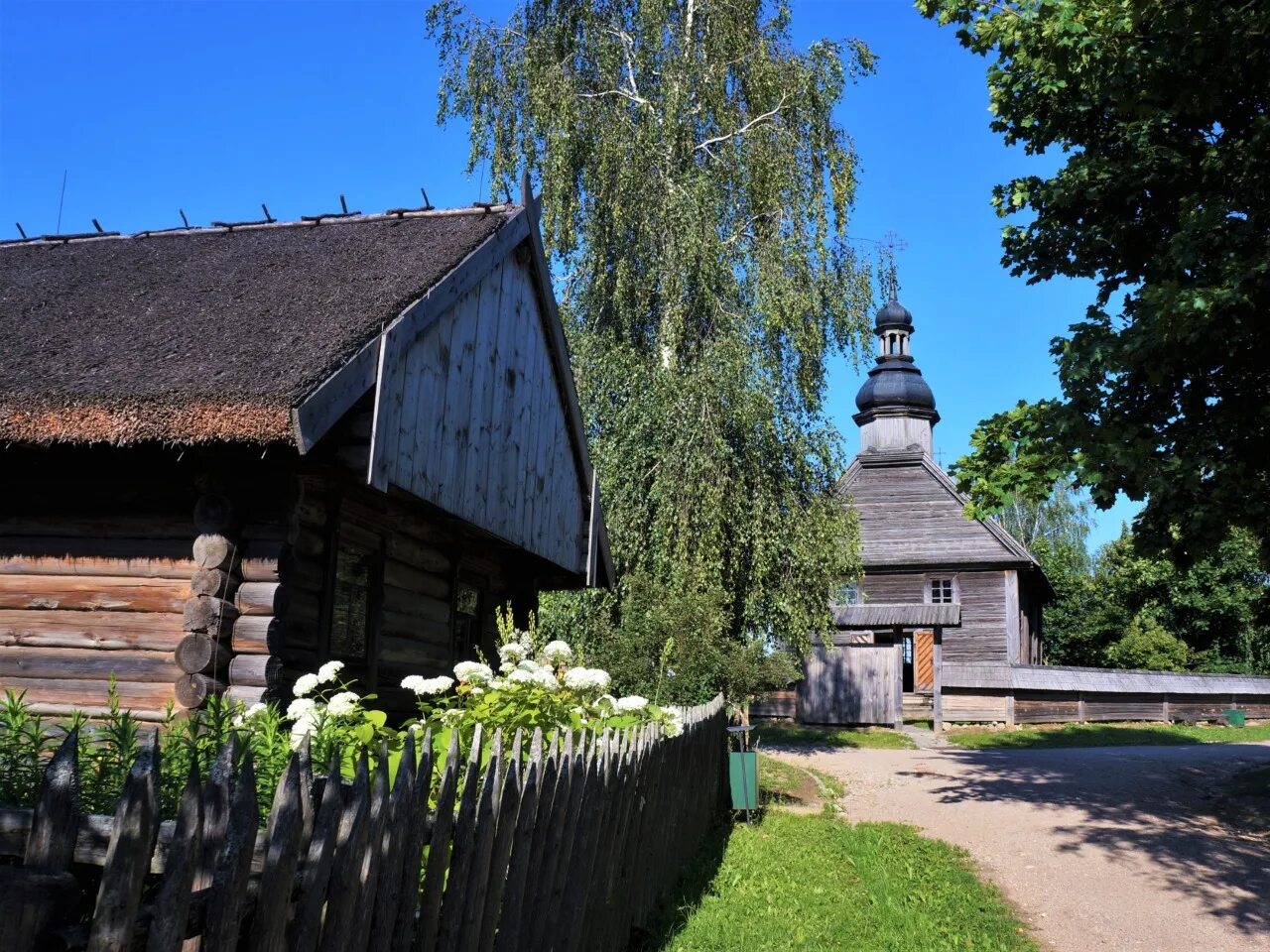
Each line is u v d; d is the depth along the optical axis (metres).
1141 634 36.94
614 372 16.78
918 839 11.02
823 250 17.36
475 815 3.74
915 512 31.84
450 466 8.07
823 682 27.78
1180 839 11.01
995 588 31.02
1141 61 9.56
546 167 17.42
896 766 17.98
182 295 8.01
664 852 7.77
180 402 6.00
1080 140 12.23
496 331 9.09
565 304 17.72
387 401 6.89
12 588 6.95
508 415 9.39
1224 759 18.41
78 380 6.41
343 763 4.33
